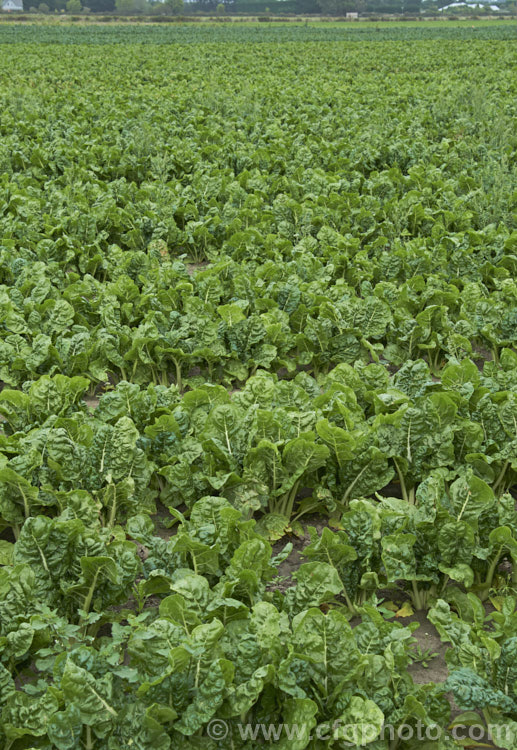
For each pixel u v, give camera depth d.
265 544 4.38
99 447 5.04
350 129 18.16
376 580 4.28
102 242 10.61
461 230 11.35
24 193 11.95
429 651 4.28
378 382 6.27
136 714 3.17
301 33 64.19
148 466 5.18
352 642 3.39
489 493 4.45
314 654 3.38
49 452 4.82
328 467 5.33
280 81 27.44
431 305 7.87
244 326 7.33
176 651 3.15
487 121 18.47
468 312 8.33
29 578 3.79
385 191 12.77
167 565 4.23
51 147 15.71
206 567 4.24
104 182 13.17
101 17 104.75
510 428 5.57
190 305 7.94
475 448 5.37
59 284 9.24
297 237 10.88
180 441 5.46
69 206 11.34
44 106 21.62
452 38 55.47
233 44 48.53
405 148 15.71
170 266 9.23
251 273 9.43
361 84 26.89
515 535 4.47
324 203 11.81
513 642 3.47
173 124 18.66
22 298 8.19
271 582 4.45
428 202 12.07
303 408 5.80
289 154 15.95
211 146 15.66
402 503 4.70
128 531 4.36
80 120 19.30
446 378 6.12
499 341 7.90
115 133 17.55
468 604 4.42
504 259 9.77
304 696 3.17
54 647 3.50
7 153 14.91
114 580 3.91
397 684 3.40
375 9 169.00
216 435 5.20
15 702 3.23
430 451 5.25
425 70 32.56
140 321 8.09
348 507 5.37
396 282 9.76
